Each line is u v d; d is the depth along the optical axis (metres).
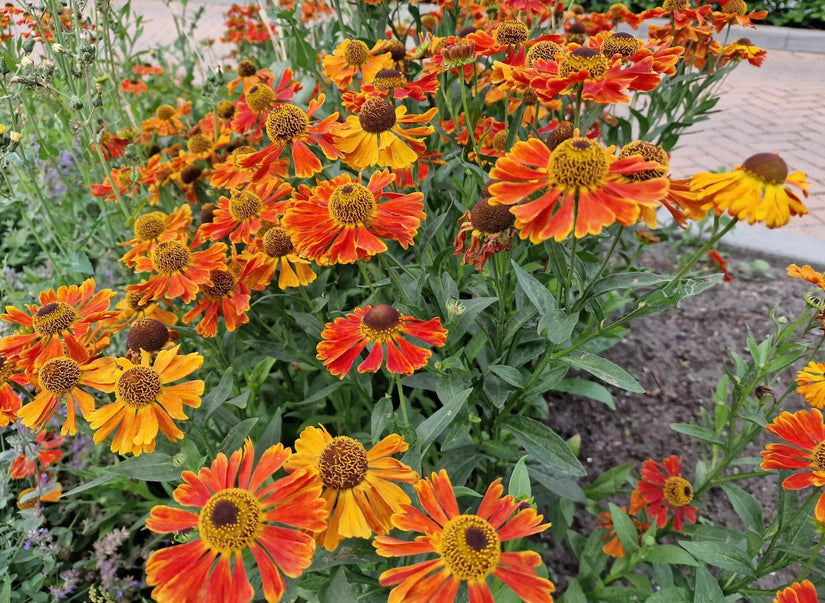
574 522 0.44
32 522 0.34
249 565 0.24
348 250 0.27
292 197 0.34
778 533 0.27
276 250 0.33
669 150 0.49
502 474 0.41
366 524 0.20
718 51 0.46
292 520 0.19
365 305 0.31
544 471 0.36
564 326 0.25
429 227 0.31
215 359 0.40
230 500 0.19
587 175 0.21
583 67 0.28
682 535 0.38
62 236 0.51
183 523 0.19
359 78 0.46
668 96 0.52
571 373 0.55
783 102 1.11
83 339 0.29
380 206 0.28
